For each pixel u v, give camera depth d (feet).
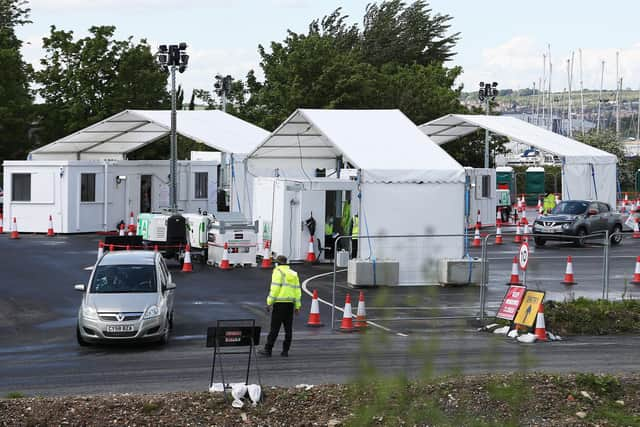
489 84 381.40
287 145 242.58
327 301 164.45
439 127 343.46
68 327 141.49
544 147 307.99
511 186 411.13
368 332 107.65
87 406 83.30
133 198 292.20
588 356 116.16
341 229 220.02
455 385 89.10
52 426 77.87
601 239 269.44
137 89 429.38
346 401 84.58
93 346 125.49
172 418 80.38
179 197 302.04
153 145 461.78
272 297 115.34
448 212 188.65
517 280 185.26
